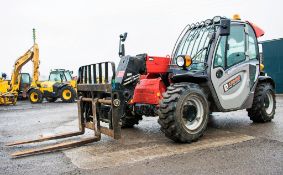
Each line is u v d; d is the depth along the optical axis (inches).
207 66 205.5
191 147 181.0
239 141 191.6
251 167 143.2
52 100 704.4
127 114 242.7
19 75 708.7
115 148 186.2
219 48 212.2
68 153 179.8
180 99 183.6
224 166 145.9
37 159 171.2
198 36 225.0
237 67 223.0
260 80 252.7
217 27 214.7
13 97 625.0
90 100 208.7
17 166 160.9
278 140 192.4
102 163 157.4
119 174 140.3
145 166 149.8
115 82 191.3
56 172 147.6
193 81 208.2
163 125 185.2
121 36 234.7
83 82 222.7
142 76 223.9
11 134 258.7
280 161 150.4
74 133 221.3
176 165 149.6
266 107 257.9
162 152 172.9
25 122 333.1
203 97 195.2
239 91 225.8
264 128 232.7
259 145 180.9
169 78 217.6
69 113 412.5
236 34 227.6
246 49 233.9
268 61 649.0
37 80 676.1
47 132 260.5
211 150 173.3
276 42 633.6
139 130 242.5
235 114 312.5
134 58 202.1
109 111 189.9
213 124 253.9
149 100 212.4
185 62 195.2
